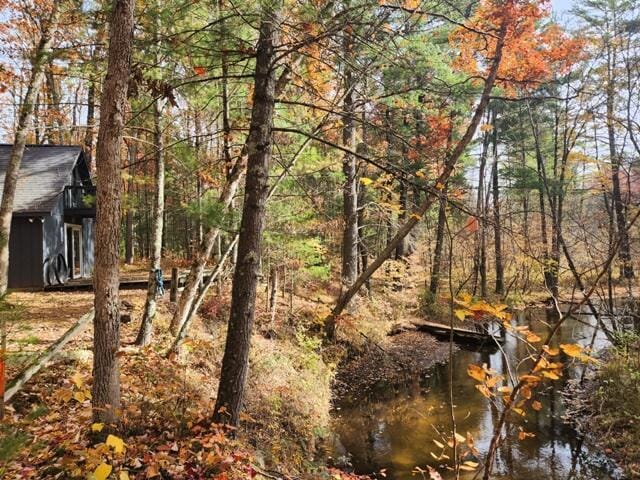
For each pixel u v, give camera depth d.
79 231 19.19
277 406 7.98
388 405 10.48
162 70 6.50
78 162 19.41
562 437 8.70
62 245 16.97
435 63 9.09
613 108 15.55
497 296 19.67
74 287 15.34
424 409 10.23
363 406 10.36
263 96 5.52
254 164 5.49
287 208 11.28
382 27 7.17
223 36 5.72
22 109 8.16
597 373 11.05
